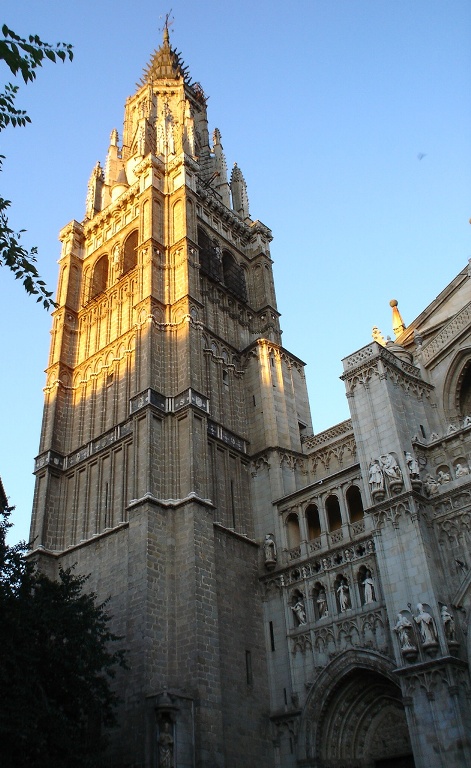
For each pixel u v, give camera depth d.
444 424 41.38
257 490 46.28
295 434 50.09
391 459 36.97
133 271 52.53
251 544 43.62
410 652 31.56
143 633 34.22
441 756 29.11
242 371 52.50
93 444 46.50
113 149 68.06
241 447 47.66
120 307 52.34
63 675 28.39
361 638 36.16
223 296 55.19
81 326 55.09
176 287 49.59
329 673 36.62
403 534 34.69
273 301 59.06
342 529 40.22
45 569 42.59
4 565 28.61
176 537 38.41
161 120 65.44
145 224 53.19
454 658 30.52
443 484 35.97
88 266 58.59
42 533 43.81
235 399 50.00
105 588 39.00
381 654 34.66
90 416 48.88
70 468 47.00
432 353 43.72
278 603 41.34
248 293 59.44
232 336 53.88
